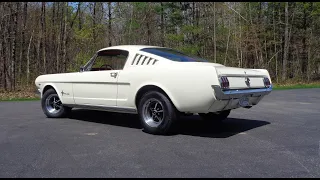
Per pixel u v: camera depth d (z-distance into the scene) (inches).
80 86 231.3
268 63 1178.6
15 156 144.3
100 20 899.4
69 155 145.5
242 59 1147.3
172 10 1111.6
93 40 868.0
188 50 1056.8
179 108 177.9
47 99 262.5
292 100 426.9
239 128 211.3
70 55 839.7
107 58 223.1
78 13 882.8
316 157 141.0
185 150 153.1
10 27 745.6
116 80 205.3
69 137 184.1
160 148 157.1
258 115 276.2
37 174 119.8
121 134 192.2
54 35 872.3
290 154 145.9
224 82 163.0
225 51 1160.8
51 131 202.7
